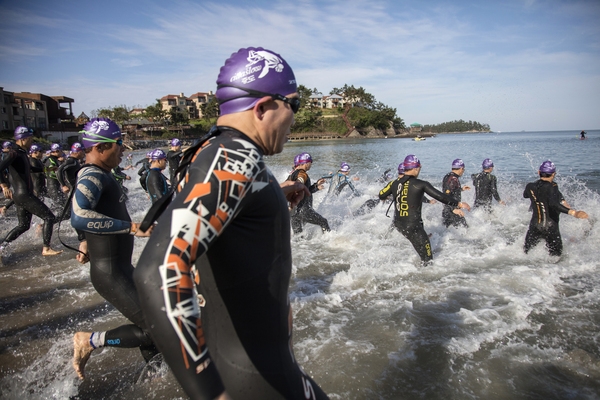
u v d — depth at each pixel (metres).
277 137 1.23
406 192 5.41
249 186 1.03
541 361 3.01
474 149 35.97
